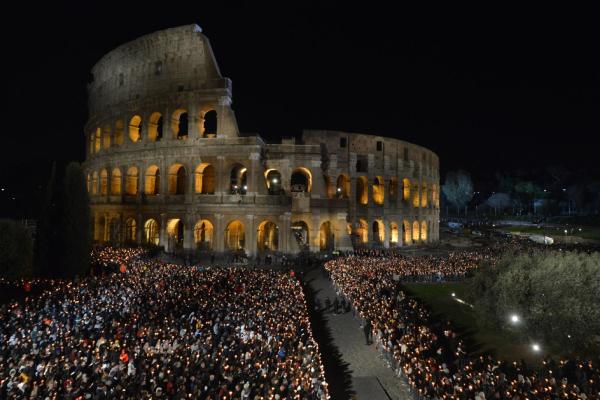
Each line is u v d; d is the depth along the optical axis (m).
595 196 153.25
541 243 96.38
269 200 61.72
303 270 52.50
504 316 34.19
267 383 19.80
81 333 25.52
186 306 31.58
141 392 18.17
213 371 21.27
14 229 44.38
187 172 64.25
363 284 41.16
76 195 46.97
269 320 28.30
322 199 65.88
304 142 76.75
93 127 80.88
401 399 24.25
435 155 101.88
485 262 41.47
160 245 65.38
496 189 189.00
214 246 62.19
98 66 79.00
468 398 22.02
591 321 30.09
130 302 31.97
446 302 44.22
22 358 20.88
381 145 83.19
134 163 69.56
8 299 38.81
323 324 34.91
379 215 81.62
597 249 83.88
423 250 83.06
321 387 21.41
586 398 22.00
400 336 30.91
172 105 66.38
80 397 17.58
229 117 63.56
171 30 67.12
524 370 26.88
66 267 45.56
